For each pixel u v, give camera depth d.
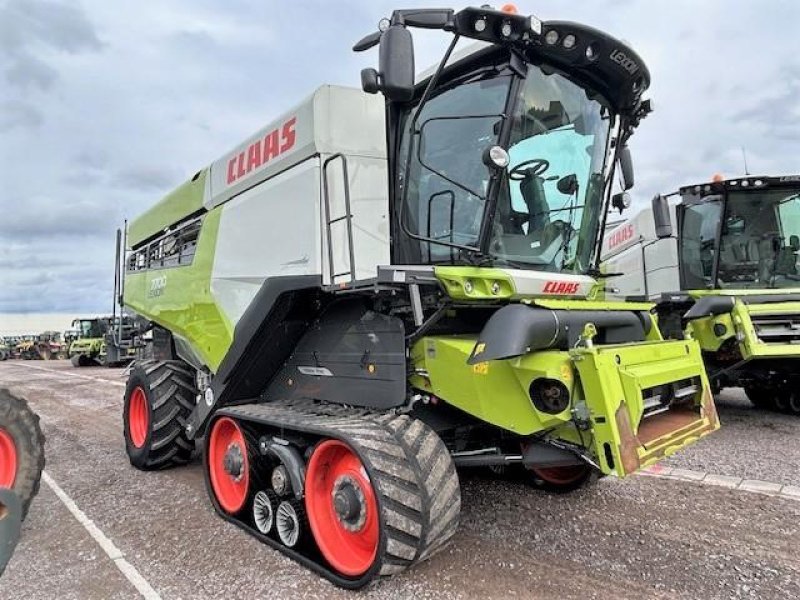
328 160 3.72
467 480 4.93
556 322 3.22
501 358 2.94
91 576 3.32
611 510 4.23
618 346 3.30
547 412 3.13
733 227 8.22
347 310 3.89
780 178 7.85
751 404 9.23
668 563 3.36
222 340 4.77
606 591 3.03
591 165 4.25
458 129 3.70
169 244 6.25
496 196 3.46
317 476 3.48
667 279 9.11
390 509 2.90
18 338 44.91
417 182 3.84
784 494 4.52
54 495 4.86
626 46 3.70
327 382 4.04
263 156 4.41
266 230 4.29
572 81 3.93
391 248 3.92
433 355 3.38
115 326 9.98
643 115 4.41
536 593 3.01
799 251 8.14
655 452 3.12
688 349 3.81
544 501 4.43
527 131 3.70
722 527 3.88
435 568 3.31
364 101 4.04
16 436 3.89
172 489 5.01
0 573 2.98
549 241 4.02
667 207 5.96
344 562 3.23
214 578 3.27
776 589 3.04
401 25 3.09
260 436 4.09
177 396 5.55
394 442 3.12
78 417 9.11
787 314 7.48
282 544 3.64
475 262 3.52
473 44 3.61
